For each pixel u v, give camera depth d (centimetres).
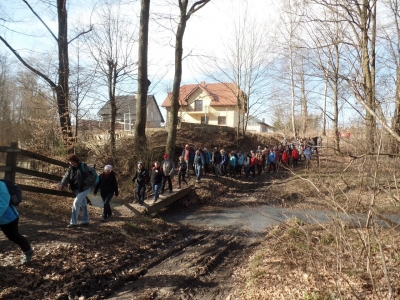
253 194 1652
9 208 517
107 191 916
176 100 1738
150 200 1250
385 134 498
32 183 1196
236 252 816
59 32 1411
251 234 984
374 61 942
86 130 1728
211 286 601
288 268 597
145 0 1514
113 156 1586
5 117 2388
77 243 680
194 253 791
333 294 460
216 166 1880
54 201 993
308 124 2331
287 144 2502
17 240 530
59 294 516
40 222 782
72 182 786
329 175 700
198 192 1548
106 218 912
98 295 543
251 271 645
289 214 1118
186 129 2578
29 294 493
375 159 472
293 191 1271
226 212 1309
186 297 551
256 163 2152
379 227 622
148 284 601
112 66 1566
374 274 477
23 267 543
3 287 486
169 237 923
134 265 686
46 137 1511
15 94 2388
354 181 605
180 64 1723
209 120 4409
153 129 2420
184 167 1539
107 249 711
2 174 1250
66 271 575
